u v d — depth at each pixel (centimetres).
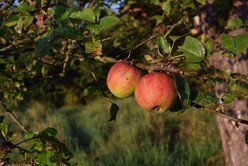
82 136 938
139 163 735
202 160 679
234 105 406
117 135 904
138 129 907
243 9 379
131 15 440
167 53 158
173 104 160
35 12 180
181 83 154
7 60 192
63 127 997
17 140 745
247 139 169
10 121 1049
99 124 984
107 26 158
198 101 152
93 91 195
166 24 425
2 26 179
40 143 170
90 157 801
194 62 147
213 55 388
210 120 905
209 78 152
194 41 147
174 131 893
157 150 743
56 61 242
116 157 761
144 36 448
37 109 1253
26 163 173
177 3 379
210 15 387
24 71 236
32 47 193
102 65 1227
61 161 175
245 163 418
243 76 145
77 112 1244
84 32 191
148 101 154
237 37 146
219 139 782
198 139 818
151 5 425
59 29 147
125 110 1078
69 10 156
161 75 154
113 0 309
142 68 163
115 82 164
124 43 536
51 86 258
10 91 371
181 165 674
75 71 1438
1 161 171
